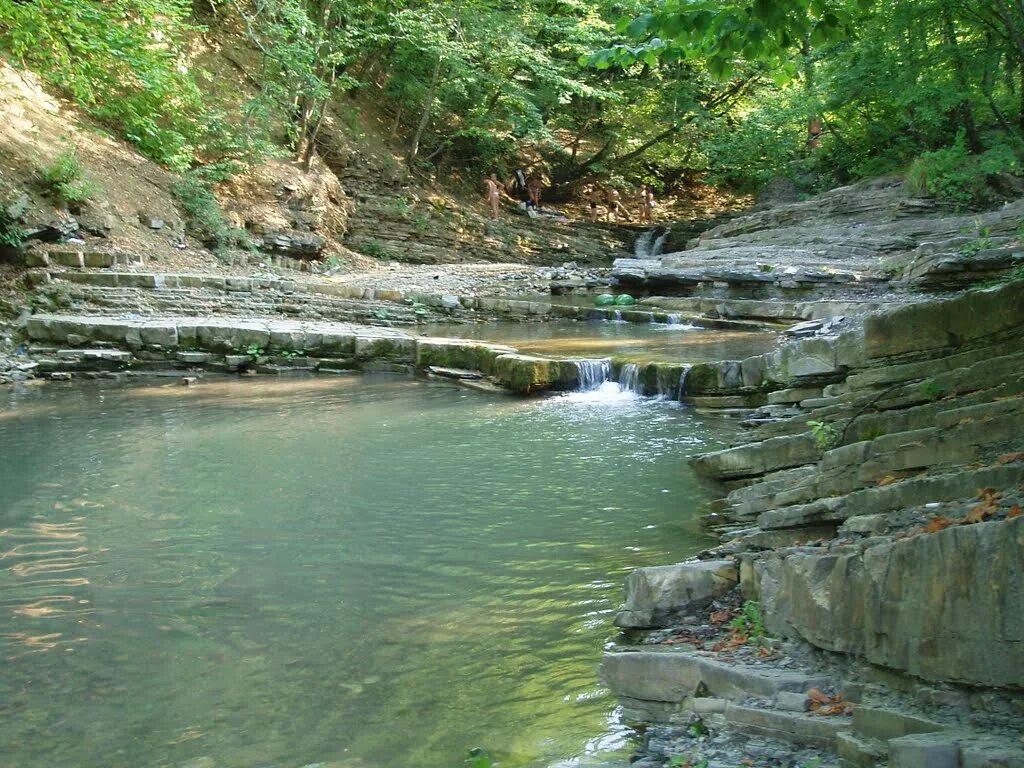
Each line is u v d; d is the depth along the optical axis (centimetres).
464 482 957
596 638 573
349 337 1683
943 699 352
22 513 859
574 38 3269
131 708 494
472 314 2077
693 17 555
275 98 2766
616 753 418
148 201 2252
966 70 1916
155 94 2294
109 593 668
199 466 1023
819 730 376
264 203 2633
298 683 522
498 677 522
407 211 3091
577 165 4059
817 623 416
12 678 533
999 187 2469
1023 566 321
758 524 654
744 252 2491
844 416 648
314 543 777
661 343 1664
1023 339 544
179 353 1656
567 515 845
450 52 3077
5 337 1639
